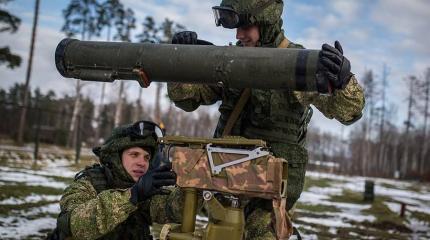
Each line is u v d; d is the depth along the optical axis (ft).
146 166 10.71
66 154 96.07
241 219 7.61
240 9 8.95
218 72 7.55
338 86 7.27
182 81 7.95
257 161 7.27
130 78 8.14
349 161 278.67
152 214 10.66
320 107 8.68
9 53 71.97
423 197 80.59
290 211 9.79
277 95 8.98
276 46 9.29
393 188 105.60
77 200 9.71
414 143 234.99
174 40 8.48
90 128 174.81
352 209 50.44
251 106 9.27
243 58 7.41
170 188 10.50
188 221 7.74
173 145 8.05
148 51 7.92
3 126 134.00
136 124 10.55
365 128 227.81
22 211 29.25
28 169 59.72
